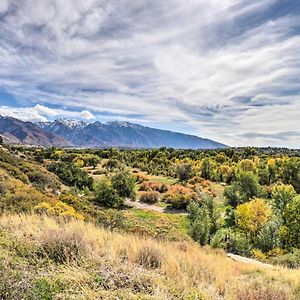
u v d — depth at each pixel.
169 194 56.12
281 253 27.48
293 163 68.94
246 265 11.57
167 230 34.59
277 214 37.41
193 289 5.93
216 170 82.88
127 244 8.20
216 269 8.24
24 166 42.75
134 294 5.04
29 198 16.47
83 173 61.56
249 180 55.66
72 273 5.37
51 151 105.62
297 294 6.75
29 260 5.83
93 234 8.91
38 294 4.21
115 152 118.44
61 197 27.81
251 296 5.86
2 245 6.52
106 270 5.97
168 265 7.05
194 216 36.81
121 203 50.88
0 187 20.59
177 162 95.50
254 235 35.62
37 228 8.55
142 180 74.50
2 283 4.22
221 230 36.47
